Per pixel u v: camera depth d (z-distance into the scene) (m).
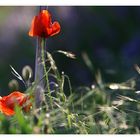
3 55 11.52
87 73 9.80
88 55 10.90
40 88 3.87
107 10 12.29
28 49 11.64
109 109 4.13
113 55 10.02
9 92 8.70
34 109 3.66
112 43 11.77
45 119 3.57
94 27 12.09
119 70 8.46
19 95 3.85
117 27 12.06
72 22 12.16
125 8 12.30
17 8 12.84
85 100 4.83
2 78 10.32
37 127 3.41
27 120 3.58
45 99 3.96
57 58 10.80
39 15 3.86
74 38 11.83
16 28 12.38
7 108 3.80
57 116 3.86
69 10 12.30
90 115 4.05
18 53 11.59
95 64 9.80
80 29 12.06
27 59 11.41
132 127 4.09
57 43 11.60
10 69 10.87
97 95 4.78
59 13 12.27
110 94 4.88
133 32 11.90
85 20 12.24
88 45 11.72
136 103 4.71
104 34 11.95
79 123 3.96
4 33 12.22
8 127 3.40
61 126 3.92
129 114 4.41
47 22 3.86
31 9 12.89
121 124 4.01
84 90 5.29
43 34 3.88
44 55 3.97
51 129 3.67
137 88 5.36
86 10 12.32
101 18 12.23
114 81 7.95
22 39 11.91
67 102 4.14
